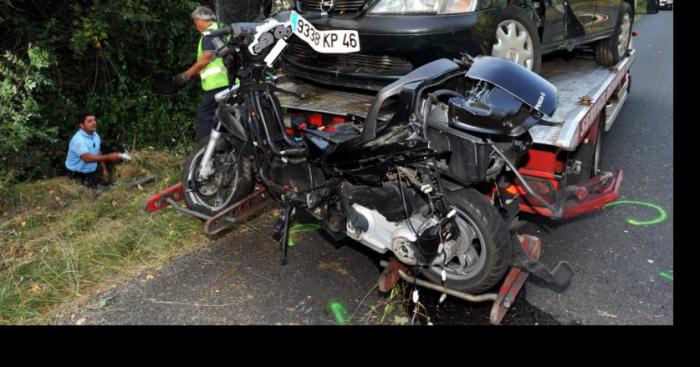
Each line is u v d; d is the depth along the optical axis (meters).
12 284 3.59
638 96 8.10
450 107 2.92
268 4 4.80
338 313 3.34
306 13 4.22
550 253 3.96
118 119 6.04
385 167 2.95
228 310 3.38
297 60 4.45
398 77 3.86
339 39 3.43
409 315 3.32
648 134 6.45
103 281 3.68
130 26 5.85
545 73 5.60
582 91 4.61
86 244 4.06
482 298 3.03
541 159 3.51
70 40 5.44
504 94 2.96
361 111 3.84
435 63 3.24
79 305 3.44
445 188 3.03
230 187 4.25
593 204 3.56
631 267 3.76
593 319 3.25
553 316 3.29
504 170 3.50
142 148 6.08
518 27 4.26
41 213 4.57
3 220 4.52
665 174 5.30
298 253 4.01
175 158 5.92
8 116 4.79
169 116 6.54
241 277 3.72
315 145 3.15
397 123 3.06
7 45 5.44
